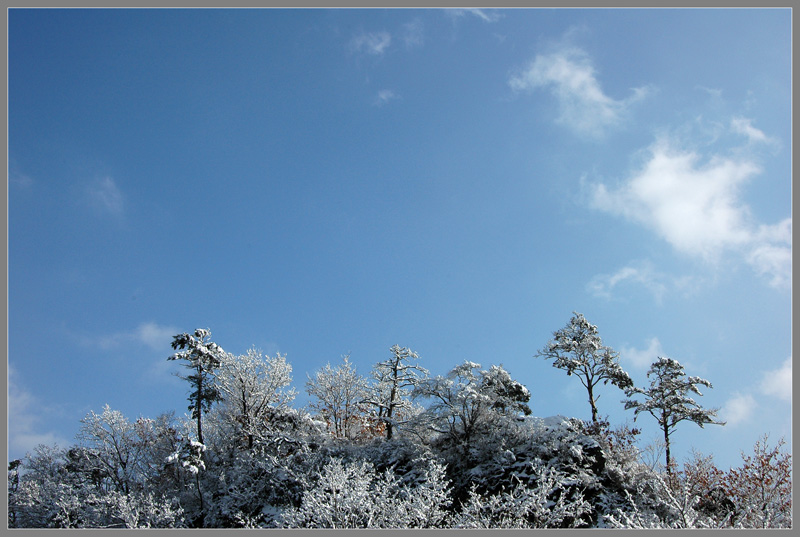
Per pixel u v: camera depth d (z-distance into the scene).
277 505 24.14
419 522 18.02
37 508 25.58
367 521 18.33
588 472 21.89
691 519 16.73
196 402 26.55
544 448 23.09
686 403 29.55
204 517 24.61
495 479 22.89
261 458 26.69
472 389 25.83
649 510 19.91
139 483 28.25
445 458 25.00
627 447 24.02
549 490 19.08
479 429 25.83
